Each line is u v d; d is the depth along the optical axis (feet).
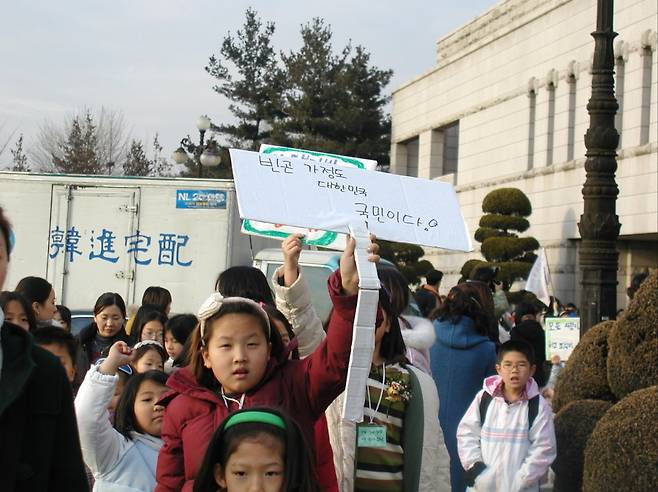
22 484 10.80
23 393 10.82
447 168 142.31
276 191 13.32
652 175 89.66
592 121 32.83
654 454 17.87
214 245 47.65
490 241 91.04
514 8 116.16
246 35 183.52
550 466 22.62
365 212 13.56
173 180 47.96
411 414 16.57
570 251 103.04
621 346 20.47
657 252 98.48
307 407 12.92
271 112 180.86
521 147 112.78
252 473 10.44
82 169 168.25
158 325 26.30
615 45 95.09
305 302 15.88
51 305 24.98
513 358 20.93
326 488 13.65
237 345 12.42
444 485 16.84
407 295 18.24
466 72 128.57
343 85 172.35
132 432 17.30
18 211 48.98
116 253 48.32
